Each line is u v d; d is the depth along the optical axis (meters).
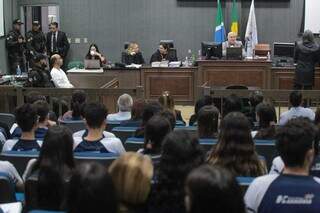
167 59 12.09
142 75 11.59
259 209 2.32
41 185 2.66
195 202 1.53
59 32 13.80
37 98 6.05
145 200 2.17
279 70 11.26
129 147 4.29
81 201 1.53
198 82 11.45
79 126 5.49
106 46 14.45
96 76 10.94
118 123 5.69
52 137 2.81
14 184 3.38
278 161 3.08
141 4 14.23
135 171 2.08
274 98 7.10
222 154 3.14
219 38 13.19
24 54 13.66
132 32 14.35
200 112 4.35
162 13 14.17
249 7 13.79
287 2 13.66
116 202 1.56
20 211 2.71
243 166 3.09
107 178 1.56
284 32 13.77
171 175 2.46
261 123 4.70
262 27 13.82
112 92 7.57
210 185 1.52
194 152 2.57
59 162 2.75
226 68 11.33
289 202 2.27
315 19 13.19
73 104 6.15
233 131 3.12
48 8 14.43
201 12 14.02
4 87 7.75
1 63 13.34
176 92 11.60
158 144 3.29
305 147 2.31
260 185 2.33
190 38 14.12
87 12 14.38
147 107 4.66
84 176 1.55
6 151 3.80
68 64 13.64
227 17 13.89
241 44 12.10
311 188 2.27
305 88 10.66
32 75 9.46
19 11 14.42
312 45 10.50
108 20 14.38
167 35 14.21
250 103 6.59
